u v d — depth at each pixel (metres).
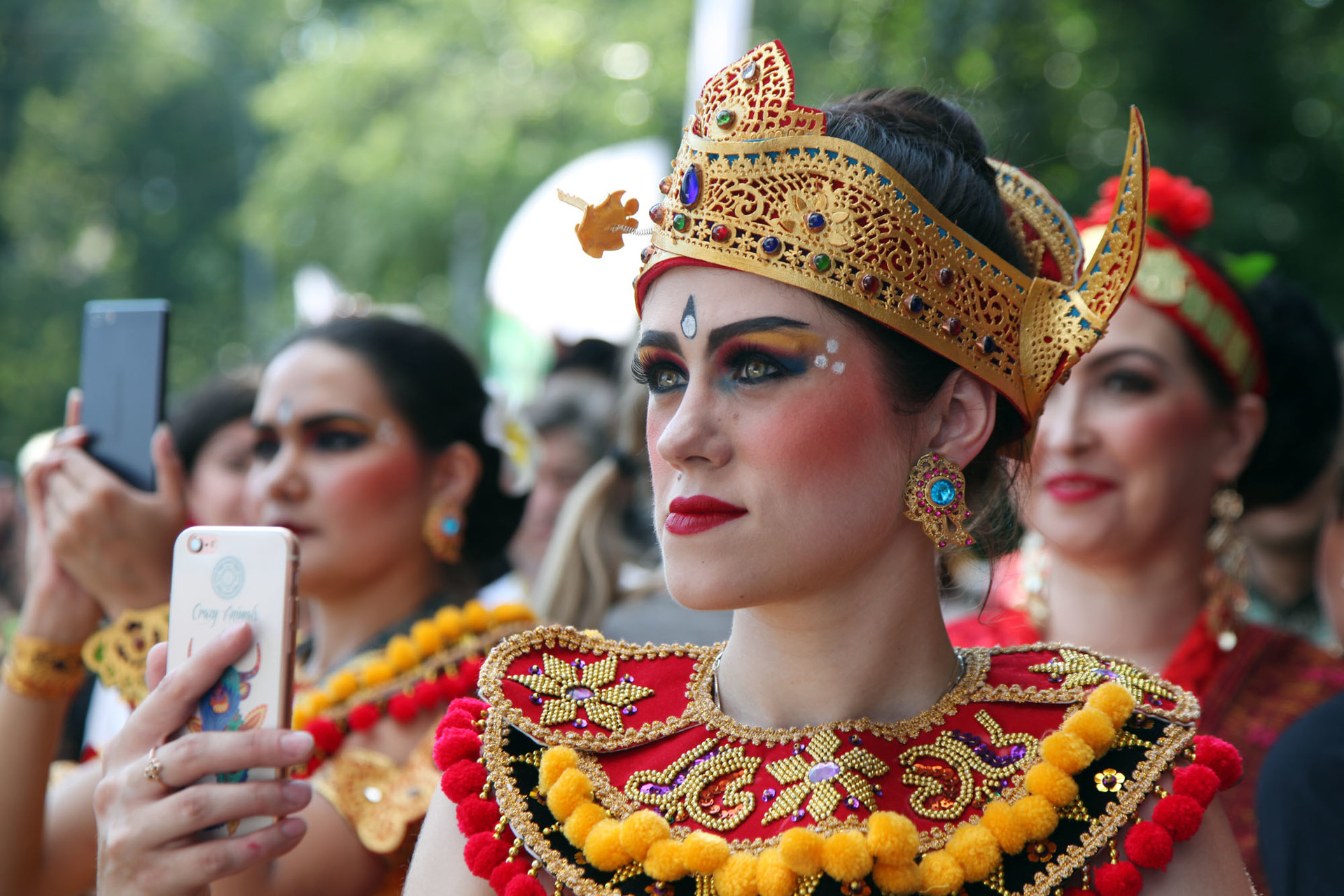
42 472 2.43
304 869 2.07
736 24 4.86
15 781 2.29
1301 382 2.90
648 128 11.97
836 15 7.53
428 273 13.45
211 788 1.45
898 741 1.50
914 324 1.49
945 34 6.45
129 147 18.31
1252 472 2.95
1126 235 1.55
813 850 1.36
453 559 2.65
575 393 4.46
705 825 1.44
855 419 1.46
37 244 17.53
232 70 19.06
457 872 1.50
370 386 2.57
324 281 3.34
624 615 3.53
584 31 12.84
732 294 1.47
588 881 1.42
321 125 13.48
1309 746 1.92
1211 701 2.63
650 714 1.57
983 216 1.59
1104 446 2.68
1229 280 2.79
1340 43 7.25
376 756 2.22
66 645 2.36
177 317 18.30
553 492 4.37
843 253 1.46
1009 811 1.41
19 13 17.83
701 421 1.45
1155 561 2.74
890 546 1.54
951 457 1.56
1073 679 1.56
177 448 3.52
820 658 1.53
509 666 1.60
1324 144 7.27
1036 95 6.52
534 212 5.25
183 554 1.59
